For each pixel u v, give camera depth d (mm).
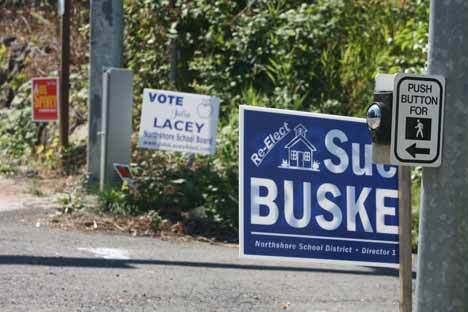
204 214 13125
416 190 13570
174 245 11883
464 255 5965
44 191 15062
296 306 8852
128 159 14070
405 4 17516
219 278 9906
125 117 14070
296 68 16922
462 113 5977
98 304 8461
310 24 17094
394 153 6004
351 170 7762
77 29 19672
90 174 14438
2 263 9852
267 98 16641
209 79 17328
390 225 7855
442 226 5988
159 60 17828
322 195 7672
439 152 6012
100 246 11258
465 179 5973
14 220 12594
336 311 8750
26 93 19672
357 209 7773
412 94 5996
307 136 7656
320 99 16781
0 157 18438
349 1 17406
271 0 18000
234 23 17625
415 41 16359
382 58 16641
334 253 7703
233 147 14875
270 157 7535
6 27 21859
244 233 7441
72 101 18672
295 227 7582
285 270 10586
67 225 12469
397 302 9250
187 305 8617
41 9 21375
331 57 16969
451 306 5961
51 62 20109
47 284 9047
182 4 17672
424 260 6043
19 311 8055
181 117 13867
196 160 14734
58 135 17859
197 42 17953
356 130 7777
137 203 13312
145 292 9008
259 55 17219
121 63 14727
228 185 13680
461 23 5945
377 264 7832
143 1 17719
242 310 8562
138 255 10898
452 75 5980
